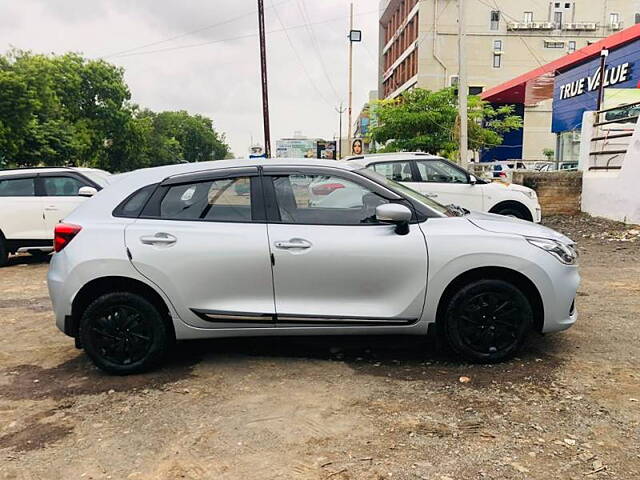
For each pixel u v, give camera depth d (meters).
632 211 11.93
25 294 7.54
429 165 10.36
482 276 4.31
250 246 4.22
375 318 4.23
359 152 29.39
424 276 4.19
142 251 4.23
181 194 4.44
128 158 65.25
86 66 56.84
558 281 4.25
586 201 13.80
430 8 49.59
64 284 4.26
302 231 4.25
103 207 4.46
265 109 27.97
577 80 24.09
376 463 3.01
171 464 3.08
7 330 5.79
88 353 4.34
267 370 4.40
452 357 4.55
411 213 4.19
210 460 3.10
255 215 4.33
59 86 53.12
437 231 4.25
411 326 4.29
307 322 4.25
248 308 4.25
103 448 3.28
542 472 2.88
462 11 16.73
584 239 10.96
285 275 4.22
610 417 3.45
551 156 45.94
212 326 4.32
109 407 3.83
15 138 37.16
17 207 9.77
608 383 3.95
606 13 51.84
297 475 2.92
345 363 4.51
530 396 3.77
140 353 4.37
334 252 4.18
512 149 42.72
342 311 4.25
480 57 51.19
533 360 4.41
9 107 35.44
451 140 20.34
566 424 3.38
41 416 3.74
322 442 3.25
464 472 2.90
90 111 57.91
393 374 4.24
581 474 2.85
